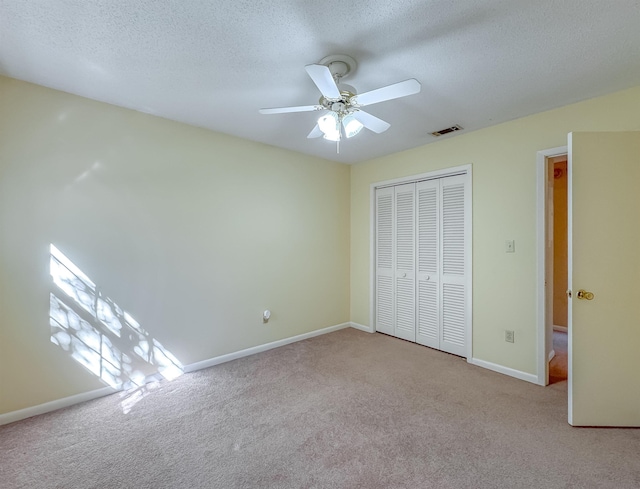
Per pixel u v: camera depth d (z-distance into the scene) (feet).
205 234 9.48
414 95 7.29
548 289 8.99
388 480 4.97
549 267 8.96
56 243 7.09
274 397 7.63
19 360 6.68
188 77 6.52
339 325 13.53
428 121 8.84
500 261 9.10
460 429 6.29
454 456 5.50
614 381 6.32
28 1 4.38
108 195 7.77
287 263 11.62
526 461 5.36
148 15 4.70
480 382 8.41
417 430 6.26
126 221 8.05
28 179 6.75
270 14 4.69
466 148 9.86
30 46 5.47
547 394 7.76
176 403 7.35
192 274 9.22
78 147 7.36
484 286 9.47
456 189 10.32
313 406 7.20
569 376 6.44
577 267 6.41
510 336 8.88
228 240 10.00
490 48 5.54
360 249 13.58
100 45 5.45
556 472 5.10
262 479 5.01
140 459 5.46
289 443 5.89
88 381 7.50
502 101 7.61
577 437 6.02
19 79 6.61
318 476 5.07
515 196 8.77
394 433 6.17
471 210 9.75
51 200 7.02
